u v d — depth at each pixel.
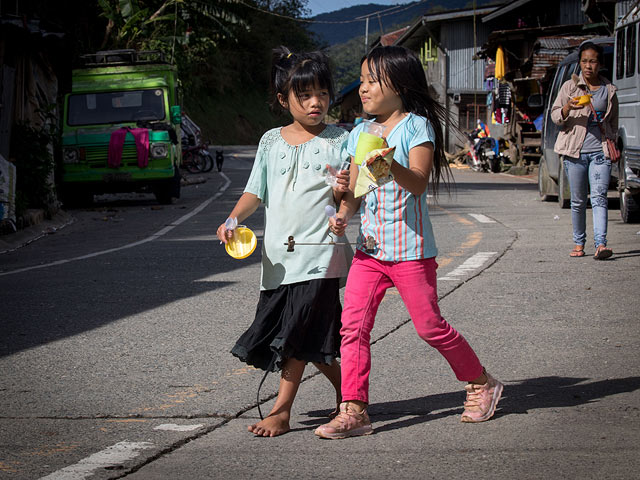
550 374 4.54
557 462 3.19
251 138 80.12
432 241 3.67
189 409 4.09
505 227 11.66
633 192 11.15
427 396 4.21
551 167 14.66
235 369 4.86
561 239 10.11
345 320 3.65
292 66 3.67
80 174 17.02
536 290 6.98
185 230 12.86
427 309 3.62
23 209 13.16
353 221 13.01
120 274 8.60
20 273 8.93
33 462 3.36
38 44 15.53
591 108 8.04
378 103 3.64
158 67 19.02
